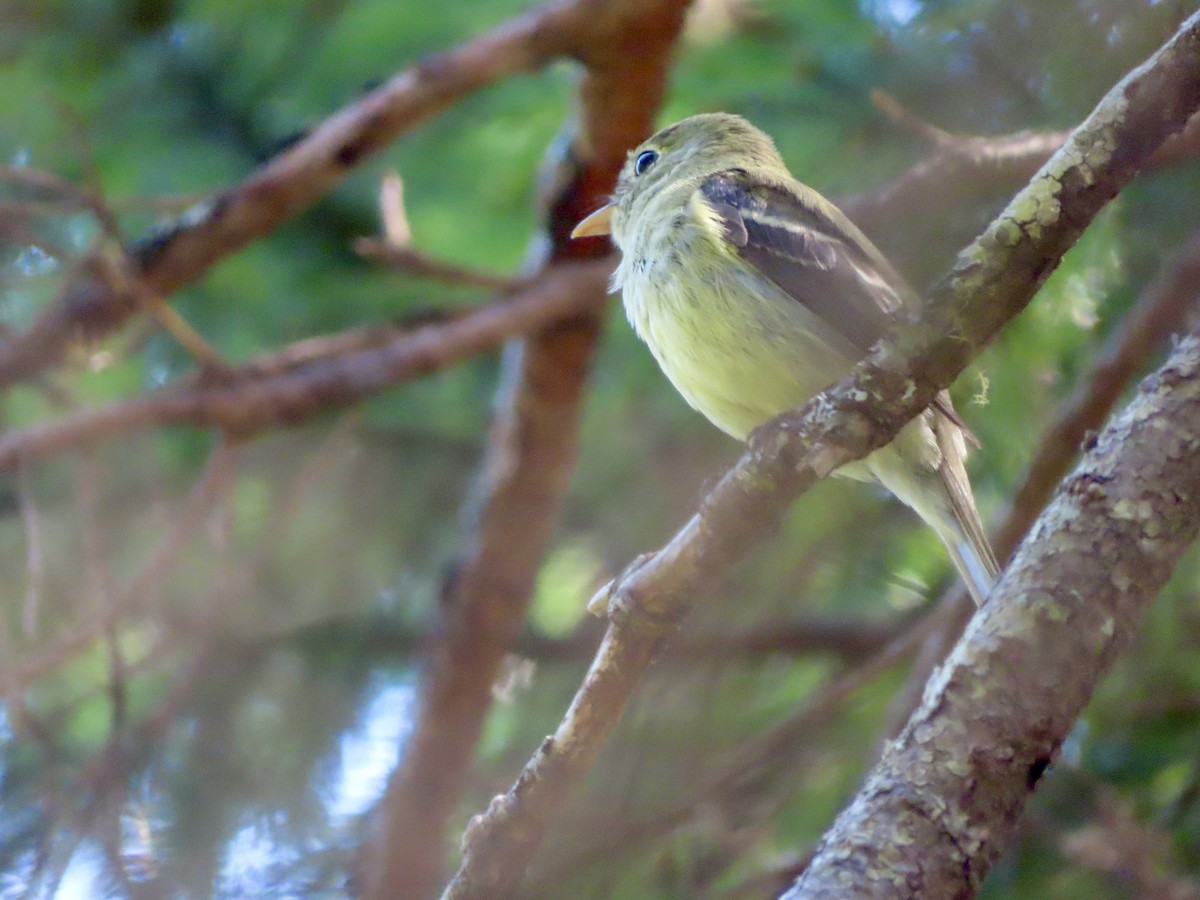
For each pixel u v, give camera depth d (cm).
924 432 863
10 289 1138
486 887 619
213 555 1249
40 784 1046
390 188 1122
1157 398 519
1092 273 1040
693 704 1151
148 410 1060
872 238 1030
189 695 1140
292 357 1107
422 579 1305
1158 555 497
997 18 1020
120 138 1220
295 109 1221
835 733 1123
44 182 1008
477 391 1355
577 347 1150
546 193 1160
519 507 1198
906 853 475
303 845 1126
